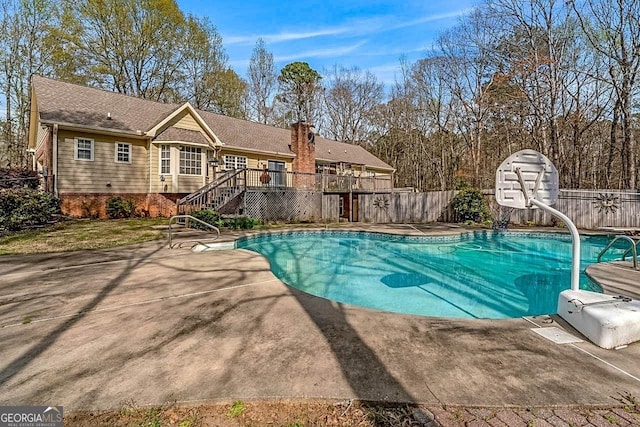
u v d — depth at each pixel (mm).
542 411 1973
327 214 16031
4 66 20359
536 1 17406
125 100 15945
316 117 36719
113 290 4406
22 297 4086
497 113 21750
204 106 28812
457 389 2180
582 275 6895
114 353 2668
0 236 8844
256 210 13773
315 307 3807
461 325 3291
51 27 20562
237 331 3115
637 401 2072
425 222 15234
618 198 13094
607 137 20266
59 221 11773
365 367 2449
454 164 28234
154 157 14742
